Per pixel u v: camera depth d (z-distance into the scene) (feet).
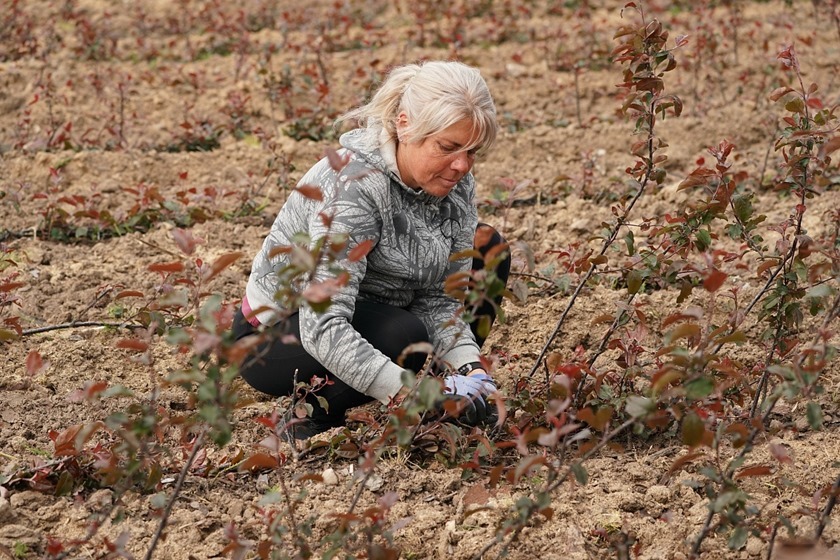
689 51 47.80
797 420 20.97
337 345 17.90
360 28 55.21
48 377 22.77
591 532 17.69
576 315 25.41
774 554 16.63
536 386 22.02
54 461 18.31
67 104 40.50
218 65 47.88
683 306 25.54
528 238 30.89
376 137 17.98
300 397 19.98
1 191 32.27
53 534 17.44
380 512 15.14
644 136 37.83
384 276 19.26
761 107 40.22
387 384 17.92
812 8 53.31
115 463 16.03
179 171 36.09
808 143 18.81
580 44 48.93
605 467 19.58
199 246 30.19
